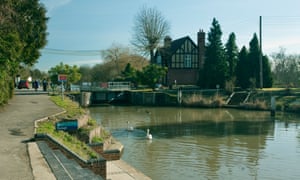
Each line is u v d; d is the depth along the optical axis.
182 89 57.59
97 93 57.97
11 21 24.77
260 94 48.38
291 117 36.59
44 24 29.20
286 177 15.62
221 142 23.56
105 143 19.16
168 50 68.50
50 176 7.97
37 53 29.61
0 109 20.92
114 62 84.50
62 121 16.55
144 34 66.06
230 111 43.41
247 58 56.62
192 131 28.50
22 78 61.59
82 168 9.01
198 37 68.06
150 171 16.36
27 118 17.38
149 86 57.12
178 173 16.11
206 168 16.91
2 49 19.23
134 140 24.30
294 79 66.06
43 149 10.80
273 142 23.48
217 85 53.75
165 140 24.30
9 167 8.70
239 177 15.58
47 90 45.31
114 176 14.28
